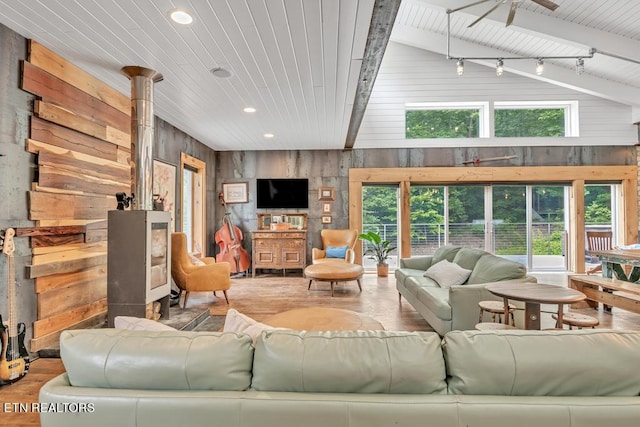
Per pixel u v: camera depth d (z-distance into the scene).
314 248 6.11
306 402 0.89
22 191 2.42
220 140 5.70
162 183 4.49
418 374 0.91
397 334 1.02
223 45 2.52
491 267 3.11
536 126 6.29
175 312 3.49
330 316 2.49
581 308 3.99
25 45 2.41
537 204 6.32
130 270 2.71
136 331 1.06
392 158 6.32
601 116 6.10
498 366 0.91
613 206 6.28
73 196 2.86
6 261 2.27
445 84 6.20
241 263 6.11
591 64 5.31
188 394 0.93
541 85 6.11
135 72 2.92
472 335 0.99
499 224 6.32
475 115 6.35
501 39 5.34
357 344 0.97
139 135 2.93
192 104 3.85
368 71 3.02
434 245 6.38
